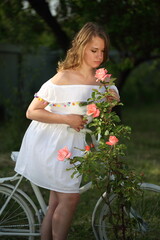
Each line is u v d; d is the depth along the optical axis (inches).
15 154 120.1
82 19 226.2
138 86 663.1
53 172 108.6
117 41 287.7
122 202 108.8
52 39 355.3
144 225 119.5
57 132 110.0
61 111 109.4
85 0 227.3
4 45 414.9
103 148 105.3
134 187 105.0
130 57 324.5
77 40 108.9
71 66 110.4
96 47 107.2
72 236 140.4
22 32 309.3
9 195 119.6
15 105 298.5
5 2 261.9
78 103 107.7
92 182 105.5
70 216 111.0
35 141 110.8
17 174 116.9
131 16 241.0
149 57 322.7
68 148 109.2
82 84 108.7
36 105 109.0
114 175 107.7
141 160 254.1
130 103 626.5
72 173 109.3
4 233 119.6
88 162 102.0
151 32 263.0
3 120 391.5
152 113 546.6
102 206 121.1
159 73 677.9
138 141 327.0
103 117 105.8
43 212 119.8
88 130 110.5
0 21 295.4
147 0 222.5
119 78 335.9
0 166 215.3
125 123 254.5
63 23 285.0
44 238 115.6
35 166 110.3
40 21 297.4
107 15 243.1
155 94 689.0
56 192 111.7
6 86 421.4
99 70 103.9
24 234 120.0
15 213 129.3
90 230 144.9
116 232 113.3
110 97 109.0
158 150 294.0
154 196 124.2
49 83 108.3
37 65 438.0
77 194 110.7
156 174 222.2
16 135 268.8
